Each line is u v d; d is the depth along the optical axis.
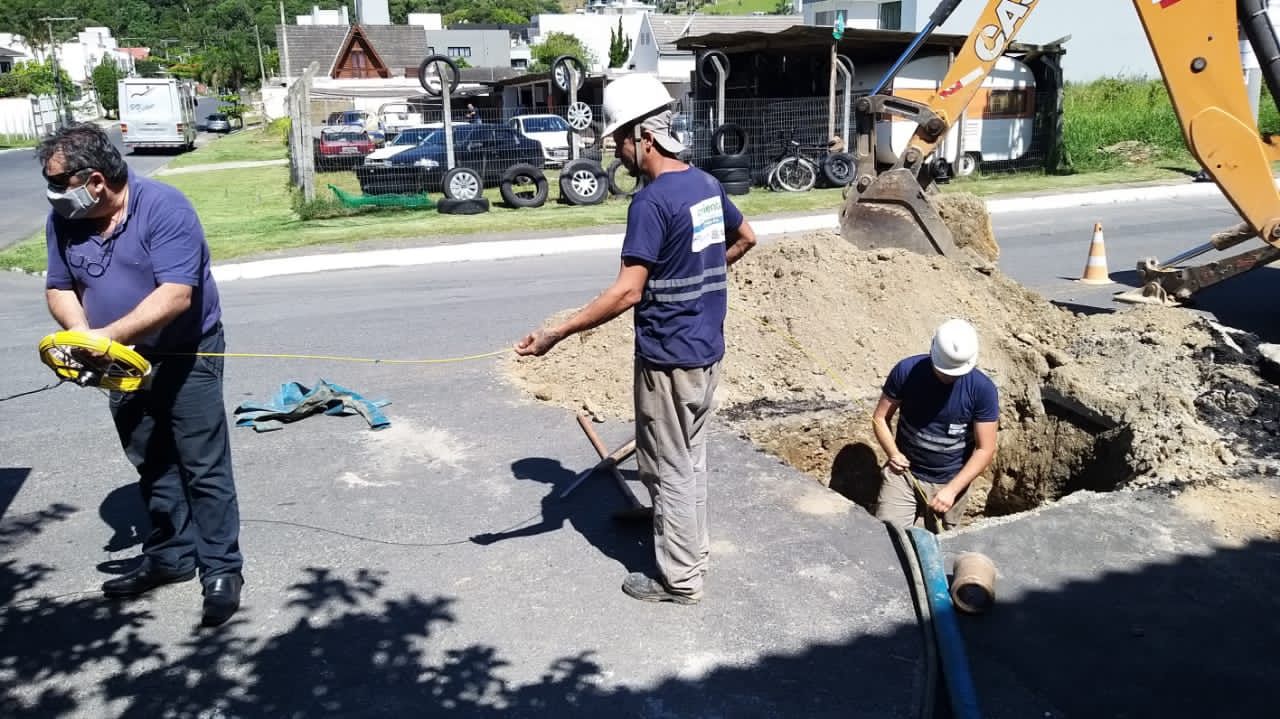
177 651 3.57
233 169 30.58
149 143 41.12
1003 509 6.83
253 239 15.16
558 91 33.81
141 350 3.51
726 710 3.19
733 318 7.06
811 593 3.92
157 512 3.92
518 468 5.32
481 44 70.25
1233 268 8.94
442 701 3.26
